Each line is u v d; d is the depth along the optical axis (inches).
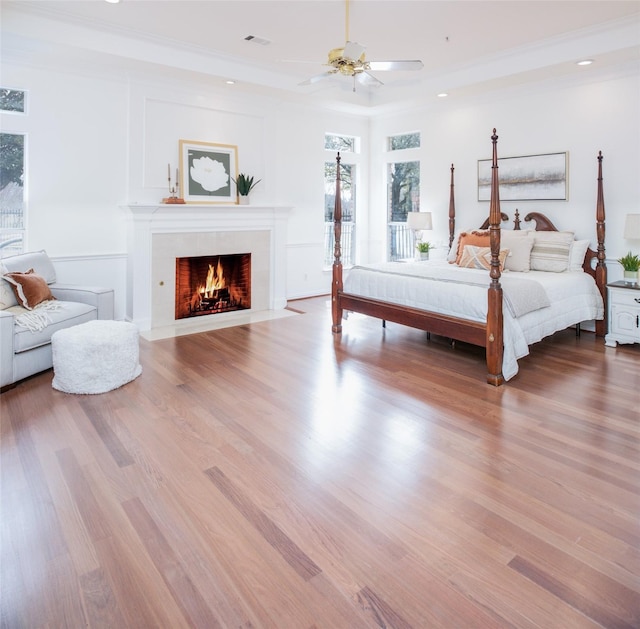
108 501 82.9
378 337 195.9
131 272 201.6
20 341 136.6
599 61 178.4
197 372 151.5
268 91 223.9
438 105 251.4
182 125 213.8
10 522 76.9
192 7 151.4
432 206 261.3
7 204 178.7
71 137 188.1
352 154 290.2
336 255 198.7
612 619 57.7
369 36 174.6
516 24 163.8
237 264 240.4
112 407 123.6
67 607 60.1
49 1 147.4
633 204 185.2
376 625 57.2
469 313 149.0
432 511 80.0
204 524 76.7
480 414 119.2
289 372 151.8
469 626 57.0
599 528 75.2
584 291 182.9
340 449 101.7
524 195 217.6
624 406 123.4
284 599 61.4
